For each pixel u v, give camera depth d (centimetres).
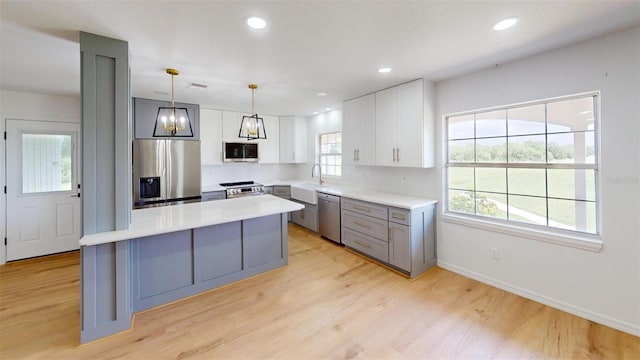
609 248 208
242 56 235
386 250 325
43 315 232
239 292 271
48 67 259
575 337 198
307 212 484
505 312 231
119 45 201
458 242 309
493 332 206
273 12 166
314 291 271
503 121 275
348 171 476
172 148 404
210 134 470
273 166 603
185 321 222
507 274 268
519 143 264
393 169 388
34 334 207
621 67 198
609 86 204
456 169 317
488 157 288
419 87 308
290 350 188
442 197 324
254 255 308
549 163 245
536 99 241
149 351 188
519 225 263
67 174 388
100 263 202
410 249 297
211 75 286
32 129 363
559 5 162
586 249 219
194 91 351
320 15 170
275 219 325
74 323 221
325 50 224
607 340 194
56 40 201
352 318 225
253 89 343
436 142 326
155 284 245
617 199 204
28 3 152
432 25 185
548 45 220
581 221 229
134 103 386
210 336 204
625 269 202
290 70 273
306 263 344
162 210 281
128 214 209
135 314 232
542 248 244
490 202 288
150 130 398
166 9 161
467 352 185
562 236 230
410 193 364
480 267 289
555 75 229
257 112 513
